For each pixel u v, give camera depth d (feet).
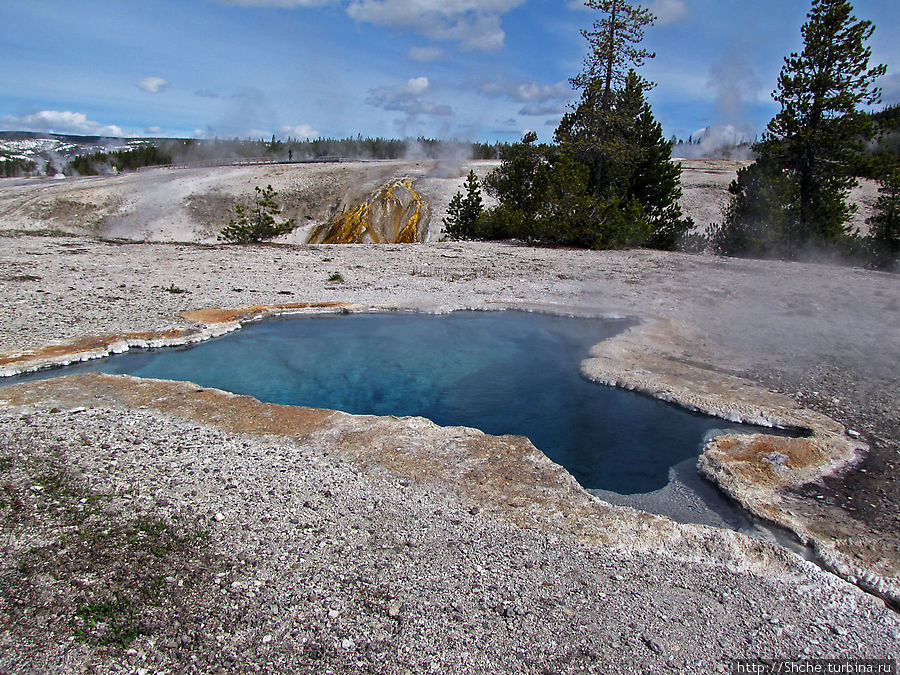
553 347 27.45
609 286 40.91
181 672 8.60
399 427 17.46
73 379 20.67
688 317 32.19
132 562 10.88
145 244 53.16
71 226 113.70
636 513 13.46
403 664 8.89
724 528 13.14
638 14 63.10
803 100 58.59
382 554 11.51
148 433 16.40
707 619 10.21
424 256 52.34
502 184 78.79
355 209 109.91
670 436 18.47
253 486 13.78
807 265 53.78
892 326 30.68
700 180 118.62
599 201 64.13
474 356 26.09
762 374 23.18
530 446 16.58
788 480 15.34
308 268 44.37
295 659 8.91
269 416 18.02
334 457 15.48
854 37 54.80
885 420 19.01
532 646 9.36
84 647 8.93
